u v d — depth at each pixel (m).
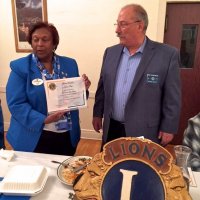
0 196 0.96
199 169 1.34
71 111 1.66
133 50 1.66
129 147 0.79
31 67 1.55
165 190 0.73
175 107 1.60
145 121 1.64
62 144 1.65
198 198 0.97
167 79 1.59
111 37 3.07
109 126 1.81
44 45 1.50
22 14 3.20
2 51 3.44
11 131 1.62
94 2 2.98
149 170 0.76
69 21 3.11
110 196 0.74
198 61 3.14
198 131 1.55
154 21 2.88
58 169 1.14
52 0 3.08
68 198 0.97
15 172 1.03
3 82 3.55
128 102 1.64
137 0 2.86
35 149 1.55
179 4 3.00
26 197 0.96
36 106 1.56
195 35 3.07
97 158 0.82
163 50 1.61
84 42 3.16
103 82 1.82
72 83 1.49
